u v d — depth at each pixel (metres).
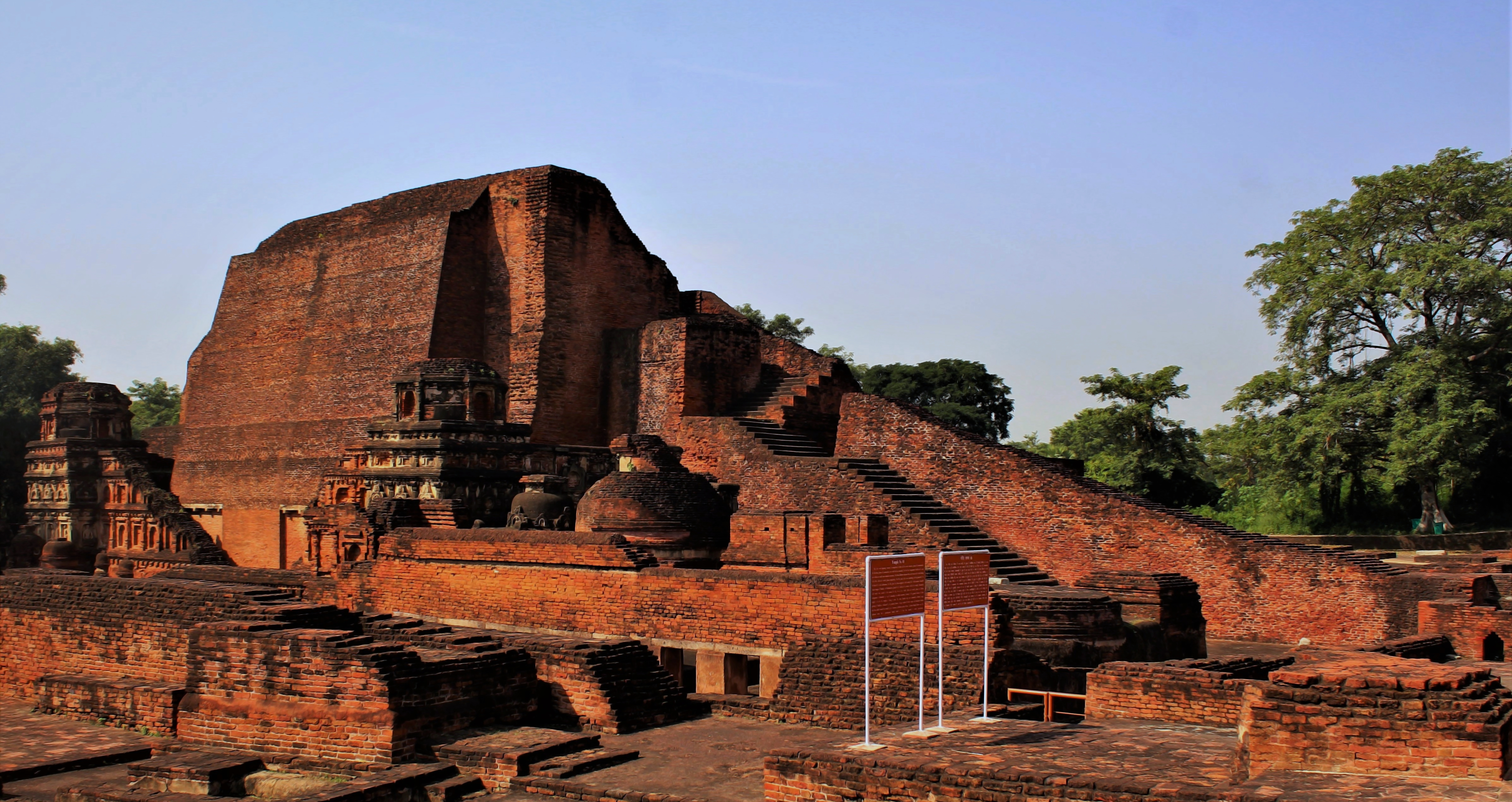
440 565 23.44
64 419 37.47
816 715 16.84
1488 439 38.97
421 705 15.22
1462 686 9.19
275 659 15.71
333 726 15.05
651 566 20.52
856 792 10.43
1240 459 47.41
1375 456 41.03
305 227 44.28
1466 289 38.25
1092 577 22.17
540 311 35.97
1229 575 25.70
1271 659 16.62
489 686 16.27
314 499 39.50
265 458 42.44
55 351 58.66
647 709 16.91
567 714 16.78
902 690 16.23
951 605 12.70
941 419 30.41
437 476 28.09
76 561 36.44
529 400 35.41
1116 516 26.81
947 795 9.95
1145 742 11.33
